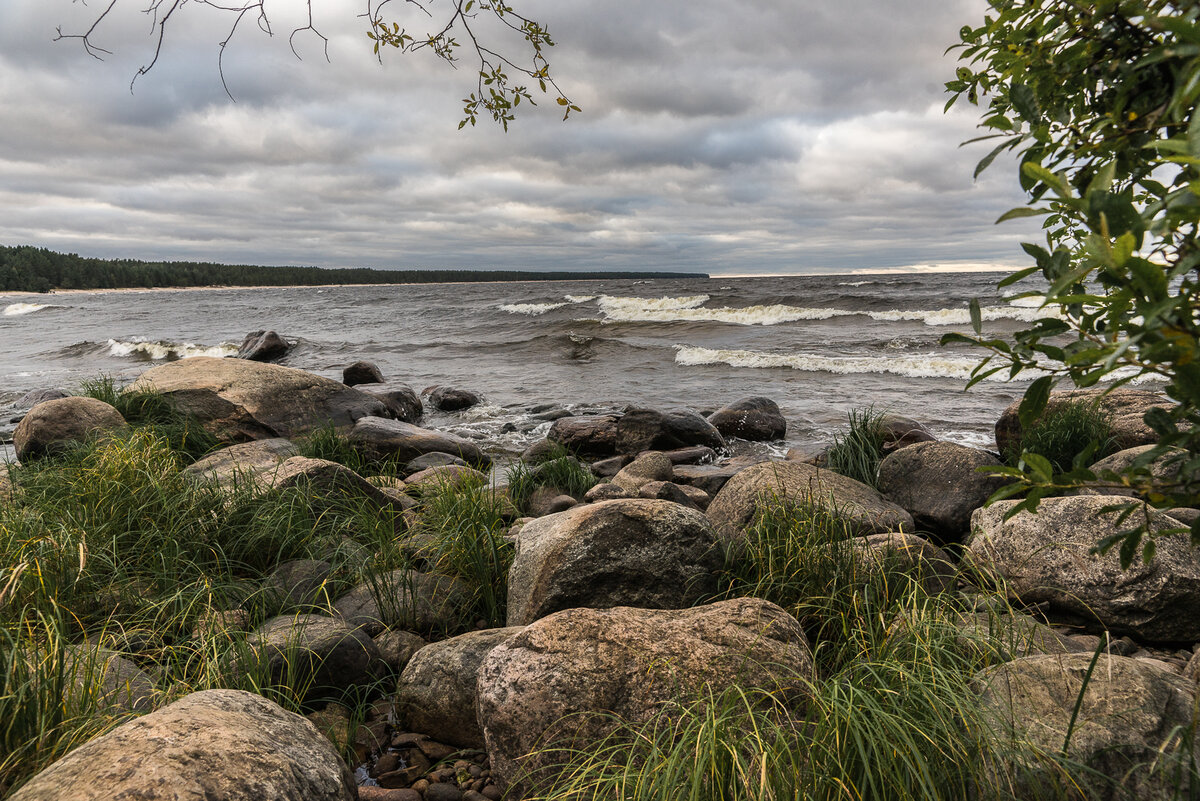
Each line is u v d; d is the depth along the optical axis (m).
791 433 11.68
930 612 3.27
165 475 5.49
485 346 24.22
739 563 4.23
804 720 2.63
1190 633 3.78
